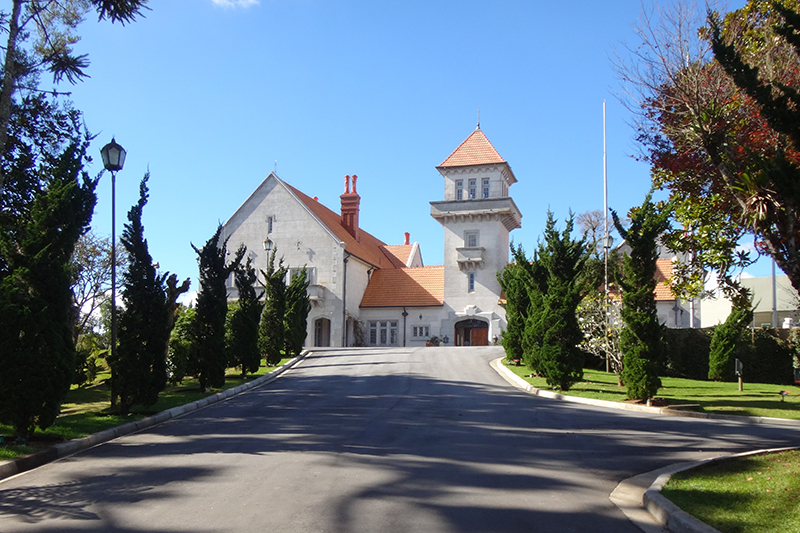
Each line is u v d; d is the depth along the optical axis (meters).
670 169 17.67
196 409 15.88
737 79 8.61
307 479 7.99
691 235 19.31
